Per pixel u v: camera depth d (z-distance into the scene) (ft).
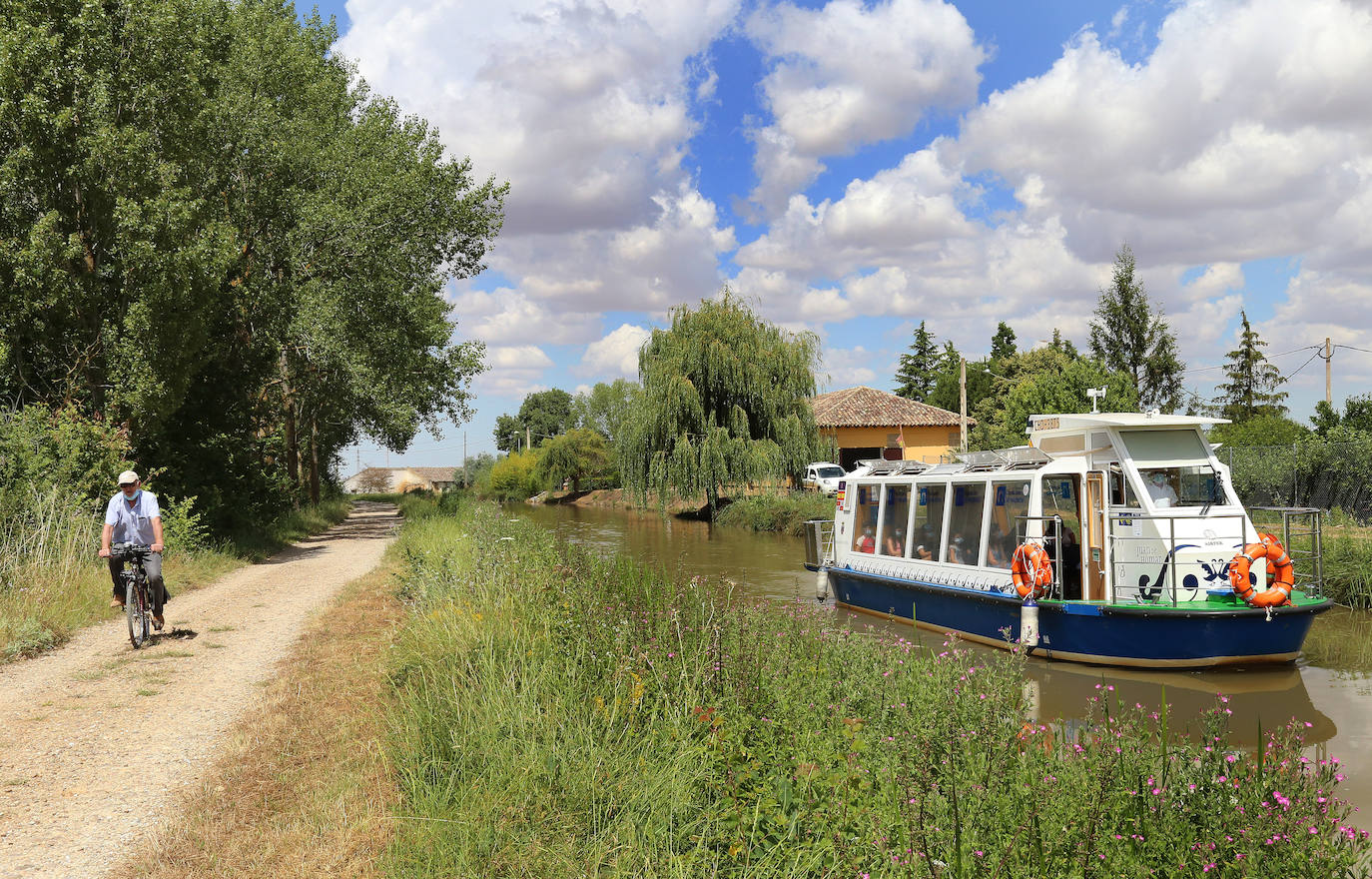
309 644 31.04
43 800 16.96
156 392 55.62
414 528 79.10
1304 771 16.43
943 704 19.83
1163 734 16.96
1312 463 70.54
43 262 52.65
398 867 13.65
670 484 113.09
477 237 102.58
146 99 57.93
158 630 33.45
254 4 92.79
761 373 114.73
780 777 16.10
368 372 83.15
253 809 16.39
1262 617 33.19
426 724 18.61
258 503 75.31
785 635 28.07
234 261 63.82
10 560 37.60
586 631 24.08
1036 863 13.04
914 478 46.88
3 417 49.57
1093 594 37.55
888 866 13.37
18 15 54.60
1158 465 37.09
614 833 14.62
